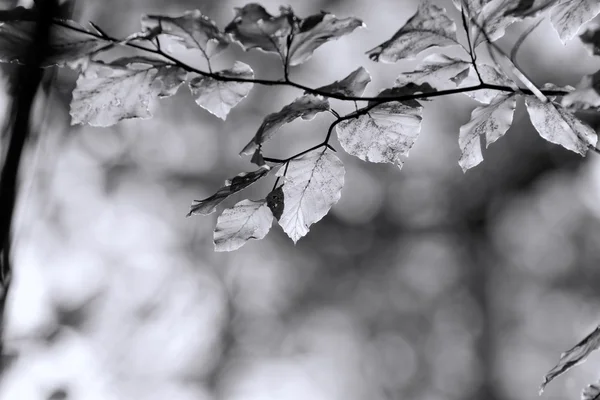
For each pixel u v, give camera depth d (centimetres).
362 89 148
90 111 148
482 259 951
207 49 146
